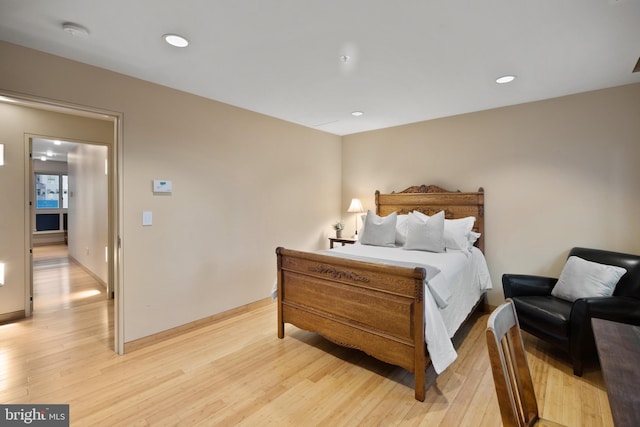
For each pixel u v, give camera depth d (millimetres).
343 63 2400
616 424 800
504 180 3523
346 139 5016
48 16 1798
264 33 1979
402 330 2117
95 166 4816
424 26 1887
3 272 3338
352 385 2217
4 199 3344
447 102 3352
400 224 3848
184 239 3082
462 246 3283
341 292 2455
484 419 1870
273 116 3898
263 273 3869
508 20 1817
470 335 3023
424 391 2041
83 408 1964
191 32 1972
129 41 2088
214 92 3051
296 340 2924
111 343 2854
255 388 2180
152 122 2809
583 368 2365
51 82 2264
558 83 2814
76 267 5777
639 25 1864
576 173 3109
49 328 3186
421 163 4172
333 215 4945
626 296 2479
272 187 3951
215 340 2922
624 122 2867
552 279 2959
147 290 2824
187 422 1847
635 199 2842
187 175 3080
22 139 3459
